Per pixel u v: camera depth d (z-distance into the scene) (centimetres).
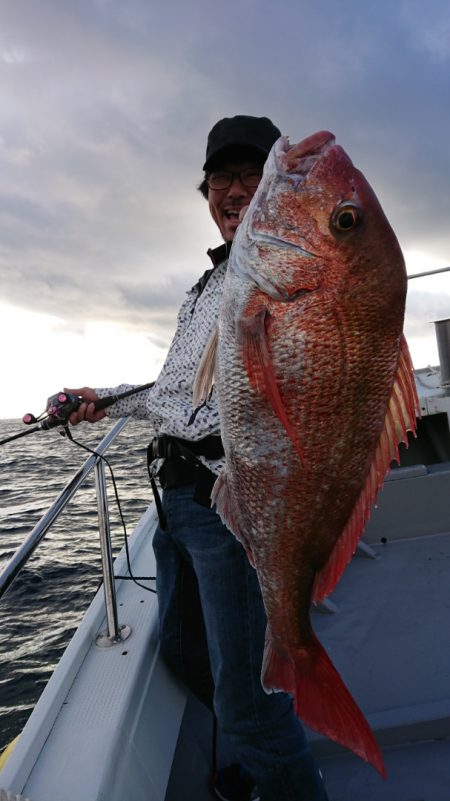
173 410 98
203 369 81
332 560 75
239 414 75
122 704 98
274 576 77
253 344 72
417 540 214
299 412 70
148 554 163
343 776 108
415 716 116
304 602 77
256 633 88
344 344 68
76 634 120
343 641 154
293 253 69
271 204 72
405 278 69
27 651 337
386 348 69
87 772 82
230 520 80
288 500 73
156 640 122
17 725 262
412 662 140
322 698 74
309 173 70
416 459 296
